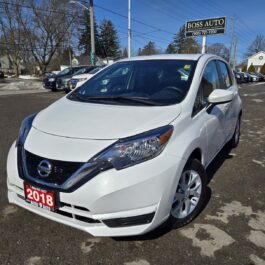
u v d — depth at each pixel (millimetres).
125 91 3309
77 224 2309
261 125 7730
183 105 2842
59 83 16344
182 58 3650
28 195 2412
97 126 2502
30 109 9781
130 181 2227
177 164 2428
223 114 3799
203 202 3238
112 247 2551
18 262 2365
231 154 5039
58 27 37656
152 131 2414
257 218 3027
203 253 2490
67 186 2234
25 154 2498
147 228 2342
